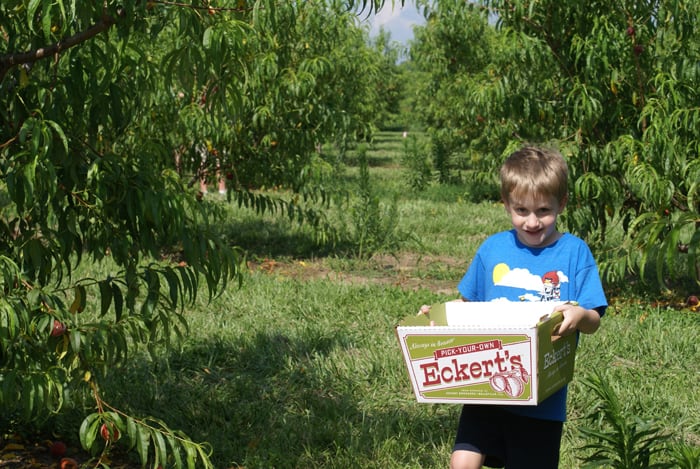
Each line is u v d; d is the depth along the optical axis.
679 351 6.39
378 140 53.38
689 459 2.57
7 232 3.76
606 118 8.24
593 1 7.91
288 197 17.31
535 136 9.05
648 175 7.21
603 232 8.45
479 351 2.72
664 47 8.12
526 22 8.17
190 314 7.48
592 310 2.91
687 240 9.45
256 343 6.53
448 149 21.78
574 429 4.75
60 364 3.59
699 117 7.24
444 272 10.05
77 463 4.25
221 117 9.18
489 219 14.56
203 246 3.62
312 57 10.83
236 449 4.54
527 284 3.04
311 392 5.50
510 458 2.99
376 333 6.98
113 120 3.70
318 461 4.43
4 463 4.11
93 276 8.72
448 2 10.23
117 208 3.60
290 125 10.44
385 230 11.16
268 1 3.31
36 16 3.39
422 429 4.86
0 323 3.10
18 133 3.47
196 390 5.44
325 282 8.96
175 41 4.61
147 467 4.29
